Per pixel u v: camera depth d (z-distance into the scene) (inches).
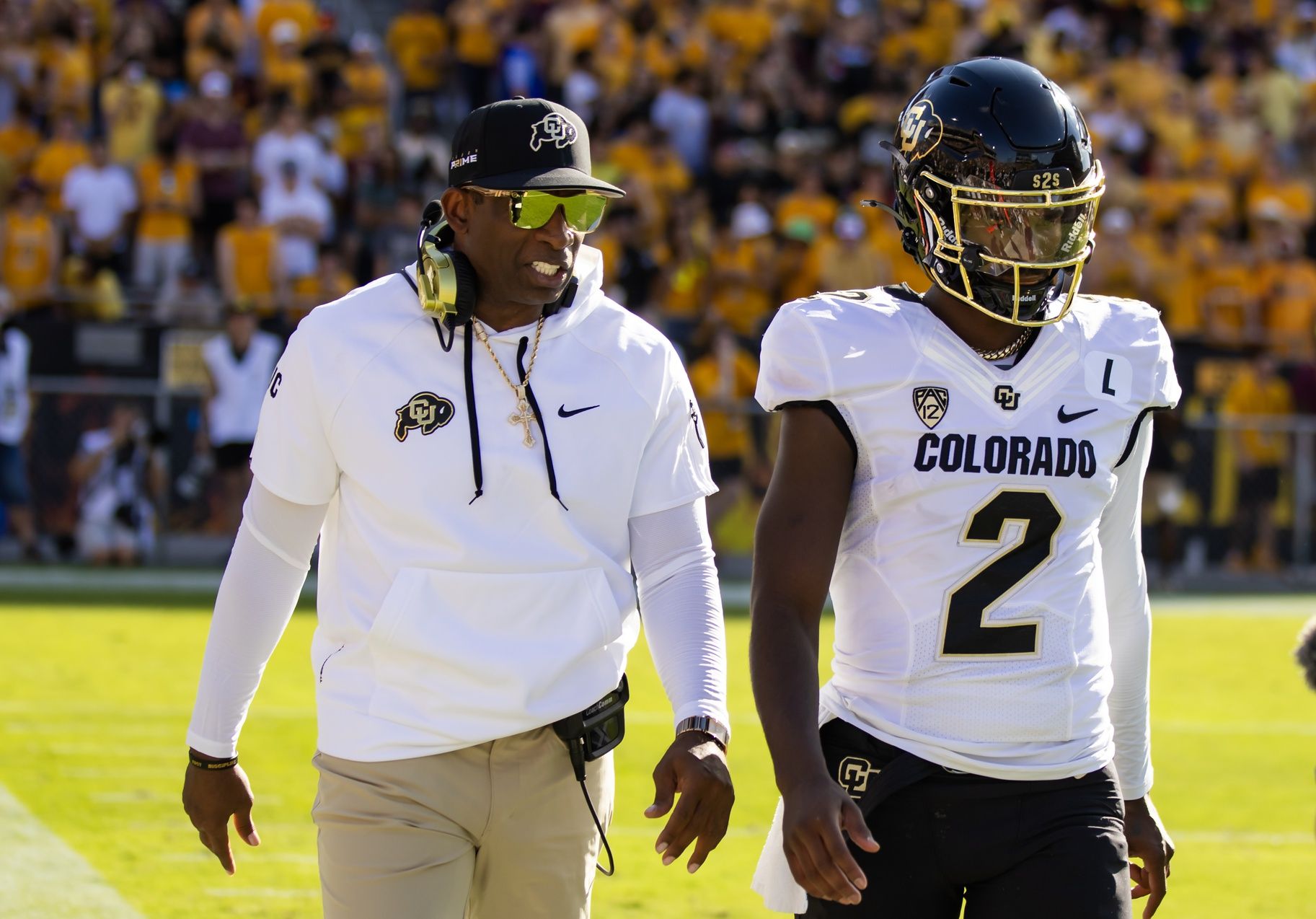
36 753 935.7
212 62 2274.9
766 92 2431.1
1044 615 381.7
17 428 1705.2
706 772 399.5
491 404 402.6
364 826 397.7
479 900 419.2
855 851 382.0
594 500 408.2
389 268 1967.3
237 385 1734.7
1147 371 401.4
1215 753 1044.5
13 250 1903.3
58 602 1499.8
